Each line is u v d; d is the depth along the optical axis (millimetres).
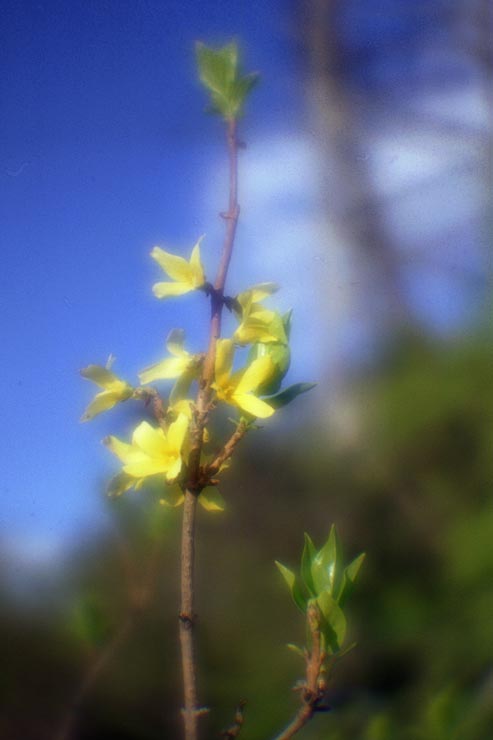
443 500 1311
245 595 1258
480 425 1347
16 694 884
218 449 486
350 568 500
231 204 482
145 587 682
